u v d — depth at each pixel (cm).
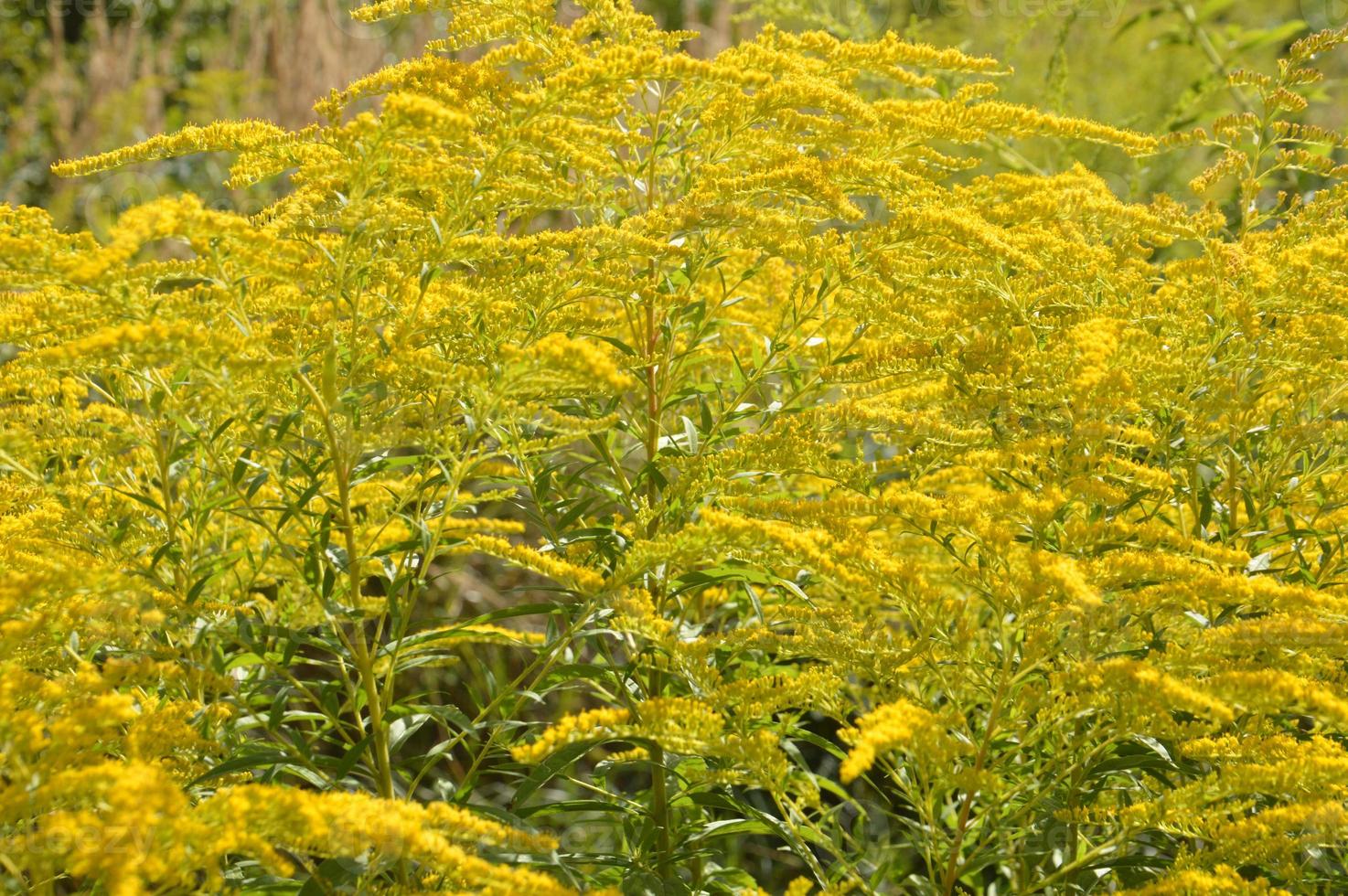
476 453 221
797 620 222
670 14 819
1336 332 230
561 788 444
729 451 233
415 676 460
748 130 241
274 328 211
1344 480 245
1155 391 224
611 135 234
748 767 197
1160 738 203
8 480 227
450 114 177
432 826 164
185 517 220
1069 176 277
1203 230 249
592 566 243
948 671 209
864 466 231
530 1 242
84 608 185
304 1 684
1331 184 414
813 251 236
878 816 374
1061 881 214
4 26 837
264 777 197
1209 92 416
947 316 241
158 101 707
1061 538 207
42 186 727
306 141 211
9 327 195
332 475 232
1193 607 195
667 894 217
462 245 208
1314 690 169
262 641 220
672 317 251
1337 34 253
